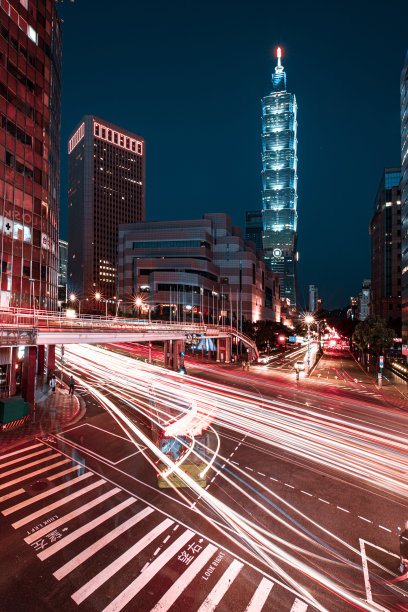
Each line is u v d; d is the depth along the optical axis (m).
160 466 15.94
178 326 48.03
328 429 23.12
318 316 161.12
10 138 30.22
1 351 27.53
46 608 8.46
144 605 8.59
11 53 30.39
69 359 54.97
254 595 8.98
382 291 117.12
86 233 171.75
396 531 12.04
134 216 192.88
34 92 33.56
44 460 16.83
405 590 9.37
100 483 14.61
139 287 98.00
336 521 12.51
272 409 27.98
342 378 48.66
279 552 10.70
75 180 183.38
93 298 162.12
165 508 12.86
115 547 10.67
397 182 114.88
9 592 8.95
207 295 101.06
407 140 64.88
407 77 64.81
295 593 9.11
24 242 31.91
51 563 9.98
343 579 9.70
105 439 19.73
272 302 151.25
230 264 113.75
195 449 18.52
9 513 12.36
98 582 9.31
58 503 13.04
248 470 16.39
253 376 47.53
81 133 177.75
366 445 20.28
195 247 105.06
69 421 22.92
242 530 11.71
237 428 22.36
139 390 33.31
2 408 21.02
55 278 40.69
